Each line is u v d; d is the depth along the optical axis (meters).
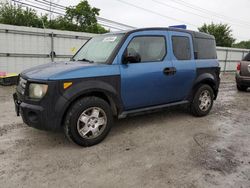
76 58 4.49
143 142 3.74
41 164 2.97
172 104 4.61
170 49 4.41
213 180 2.67
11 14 23.45
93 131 3.54
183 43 4.68
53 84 3.12
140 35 4.02
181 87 4.63
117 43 3.84
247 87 9.34
